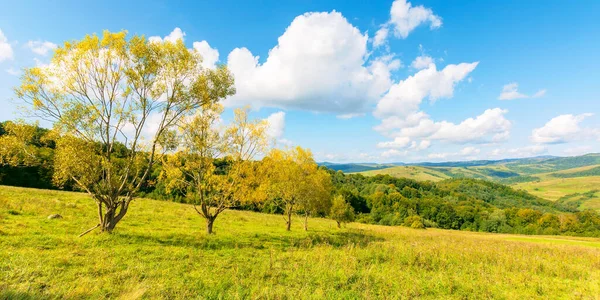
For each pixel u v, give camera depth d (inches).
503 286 503.2
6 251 461.4
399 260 650.8
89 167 658.8
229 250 650.2
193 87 794.8
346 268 538.3
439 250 803.4
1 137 647.1
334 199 1772.9
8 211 794.8
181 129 828.0
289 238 973.2
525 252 896.9
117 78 709.3
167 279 416.2
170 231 843.4
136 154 744.3
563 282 556.4
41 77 656.4
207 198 895.1
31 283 355.3
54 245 538.3
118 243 610.5
